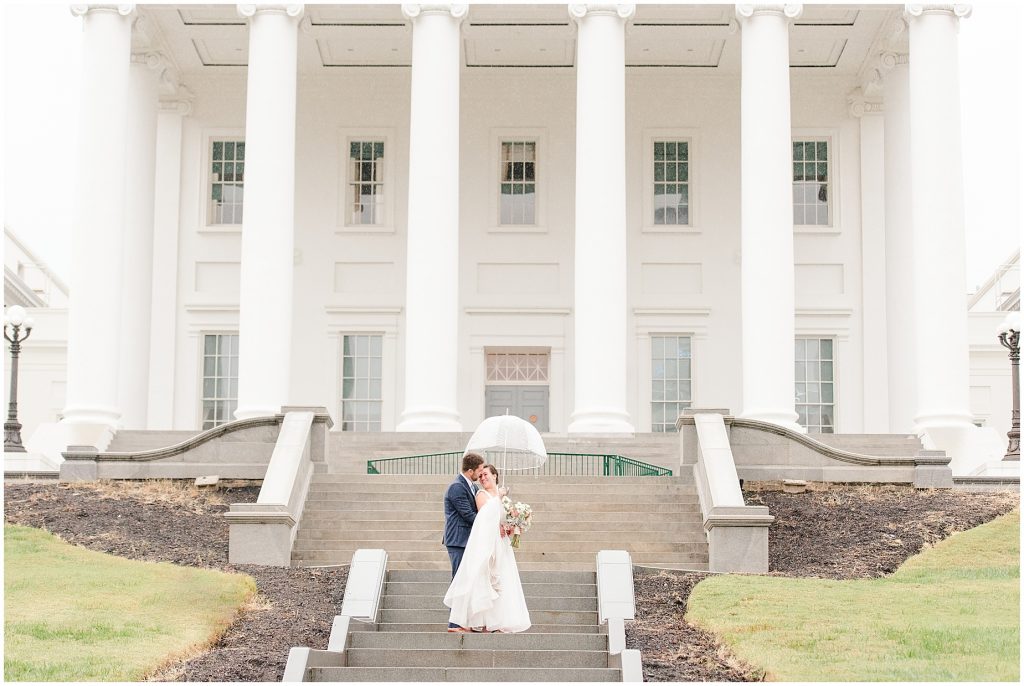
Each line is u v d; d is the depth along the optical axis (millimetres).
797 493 25922
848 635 17375
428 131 33719
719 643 17094
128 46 34844
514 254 40938
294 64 34656
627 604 18062
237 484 25875
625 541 22766
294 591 19656
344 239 41188
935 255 33969
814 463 26344
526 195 41438
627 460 29406
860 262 41062
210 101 42000
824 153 41688
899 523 24172
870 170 41219
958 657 16484
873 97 41219
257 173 33781
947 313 33844
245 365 33250
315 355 40688
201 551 22188
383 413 40438
